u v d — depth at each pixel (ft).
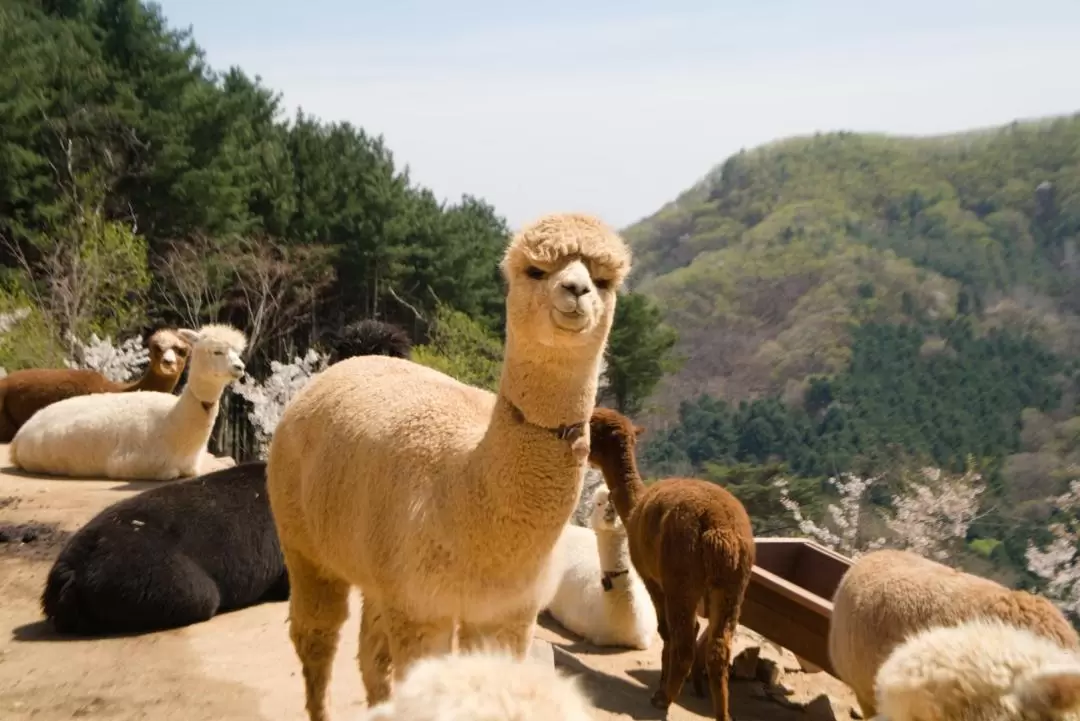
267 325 94.94
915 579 15.14
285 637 20.35
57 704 16.44
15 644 19.47
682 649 18.66
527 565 10.87
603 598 22.82
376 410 12.30
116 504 21.81
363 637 12.69
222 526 21.83
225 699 16.97
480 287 121.80
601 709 18.76
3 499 30.25
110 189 87.15
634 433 22.27
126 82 96.48
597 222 10.68
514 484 10.55
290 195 103.71
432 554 10.90
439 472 11.14
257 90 117.60
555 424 10.55
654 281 210.59
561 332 10.12
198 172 94.17
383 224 110.83
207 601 21.07
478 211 154.81
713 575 18.31
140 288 81.25
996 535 59.11
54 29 97.71
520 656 11.35
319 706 14.28
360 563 12.10
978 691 6.63
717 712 18.42
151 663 18.58
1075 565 51.24
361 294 112.37
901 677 6.91
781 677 22.44
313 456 13.05
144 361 67.72
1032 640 7.06
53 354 64.95
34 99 86.94
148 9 105.70
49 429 33.83
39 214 83.30
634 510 20.43
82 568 20.08
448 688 4.83
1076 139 213.05
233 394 71.61
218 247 90.79
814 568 24.26
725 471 66.03
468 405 12.15
